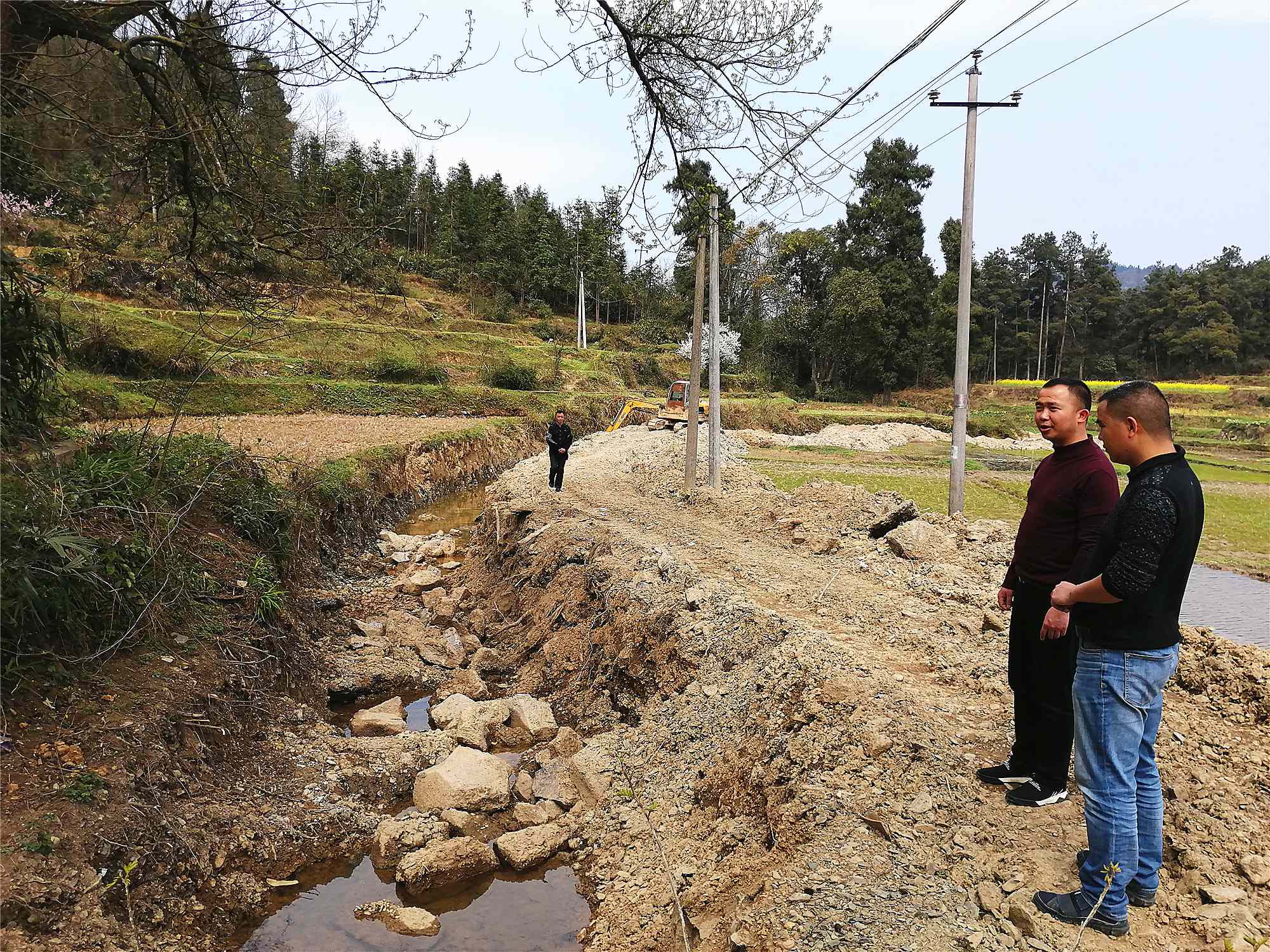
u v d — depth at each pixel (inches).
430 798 269.7
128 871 178.7
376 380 1430.9
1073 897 141.3
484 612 494.9
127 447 319.6
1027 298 3806.6
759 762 229.9
